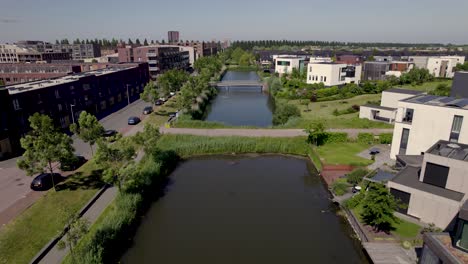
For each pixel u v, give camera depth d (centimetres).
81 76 7006
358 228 2880
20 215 2841
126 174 3123
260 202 3609
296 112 6638
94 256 2305
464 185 2744
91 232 2638
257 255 2672
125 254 2683
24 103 4825
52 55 14788
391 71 11075
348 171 4206
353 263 2580
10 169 3931
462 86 6719
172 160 4697
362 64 11856
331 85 9912
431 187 2903
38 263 2284
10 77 8531
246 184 4091
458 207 2645
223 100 10025
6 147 4397
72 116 5962
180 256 2656
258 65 19450
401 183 3006
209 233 2989
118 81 8556
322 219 3250
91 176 3744
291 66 13500
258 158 4997
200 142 5159
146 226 3109
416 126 3897
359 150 4875
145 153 4434
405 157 3725
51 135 3206
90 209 3039
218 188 3966
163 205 3534
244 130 5812
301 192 3866
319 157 4594
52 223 2784
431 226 2792
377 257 2462
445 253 1931
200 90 8531
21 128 4697
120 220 2791
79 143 5025
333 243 2847
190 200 3650
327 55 18575
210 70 13175
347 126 5966
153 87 7344
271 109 8638
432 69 11906
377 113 6372
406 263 2397
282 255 2675
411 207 2941
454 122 3591
